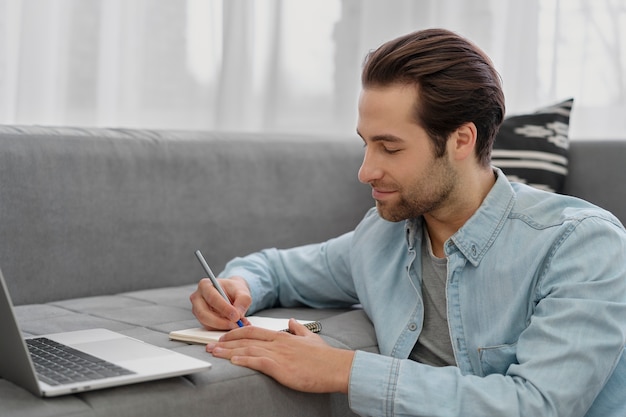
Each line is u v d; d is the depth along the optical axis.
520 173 2.29
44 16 2.37
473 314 1.43
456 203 1.46
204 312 1.54
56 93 2.42
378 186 1.43
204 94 2.64
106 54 2.47
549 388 1.25
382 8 2.90
